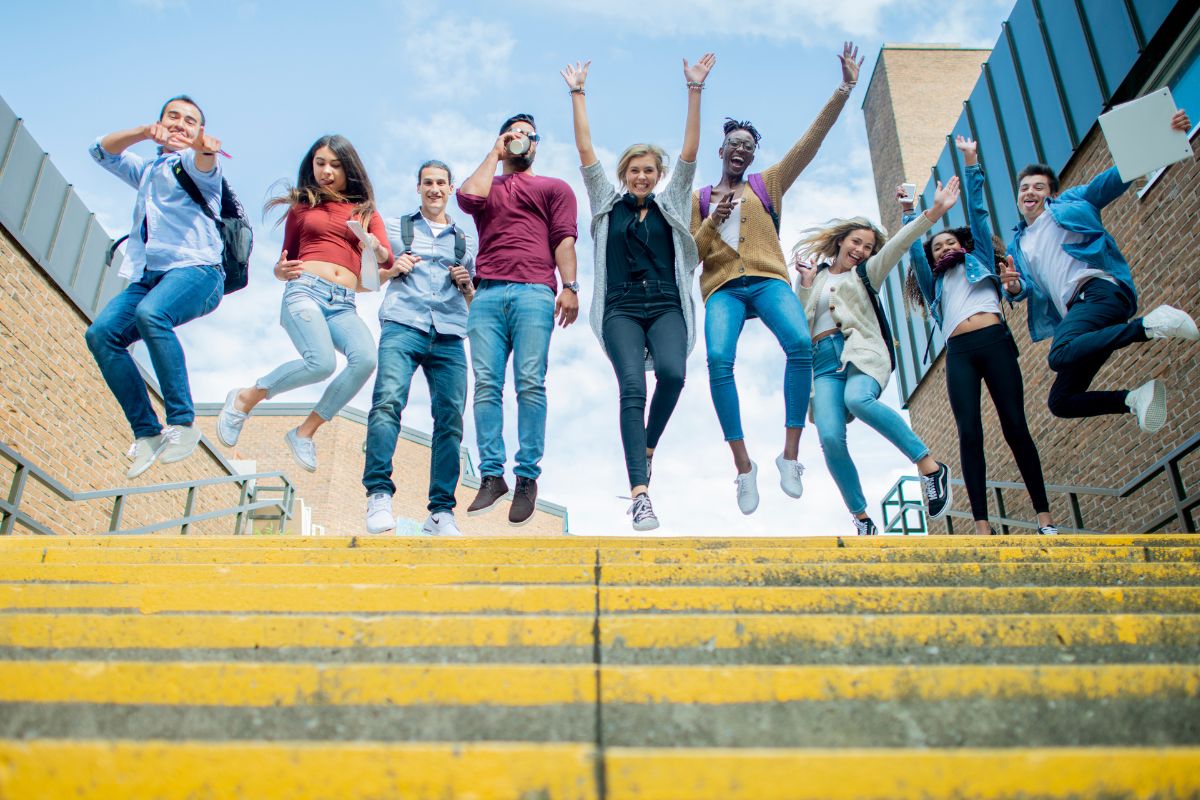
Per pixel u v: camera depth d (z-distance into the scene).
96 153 4.64
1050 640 2.25
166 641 2.25
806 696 1.87
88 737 1.82
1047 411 9.73
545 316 4.79
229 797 1.48
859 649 2.24
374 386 4.82
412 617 2.28
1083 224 5.27
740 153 5.47
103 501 9.30
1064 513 9.59
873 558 3.39
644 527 4.42
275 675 1.90
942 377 12.12
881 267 5.62
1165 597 2.59
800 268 5.99
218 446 19.27
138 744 1.49
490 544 3.58
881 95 16.44
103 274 9.73
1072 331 5.01
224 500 12.00
